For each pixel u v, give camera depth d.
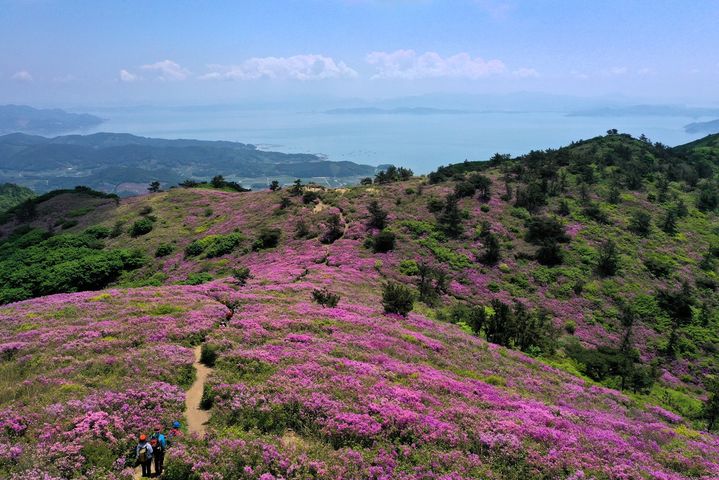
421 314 41.47
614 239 64.50
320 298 36.47
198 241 69.75
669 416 27.33
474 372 27.25
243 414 18.20
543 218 66.69
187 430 17.56
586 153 108.81
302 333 28.12
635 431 21.50
